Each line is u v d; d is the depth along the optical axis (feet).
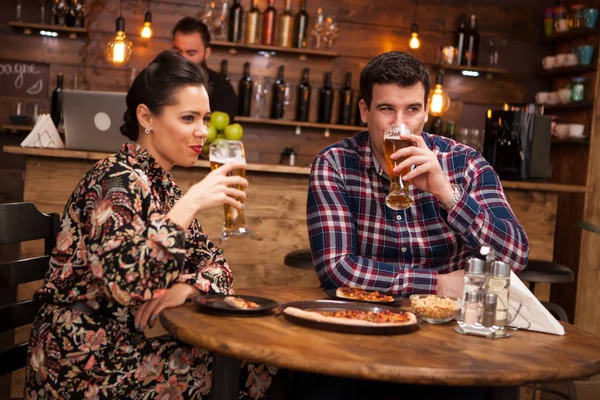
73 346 5.43
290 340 4.29
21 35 17.90
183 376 5.64
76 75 17.90
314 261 6.66
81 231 5.50
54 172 11.17
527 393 12.03
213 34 18.17
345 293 5.78
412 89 6.35
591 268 17.06
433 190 6.00
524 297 5.17
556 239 18.02
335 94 19.27
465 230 6.11
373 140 6.63
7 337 12.86
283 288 6.37
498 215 6.64
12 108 17.42
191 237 6.44
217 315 4.95
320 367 3.87
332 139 19.29
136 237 5.00
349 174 6.90
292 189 11.76
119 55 14.38
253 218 11.64
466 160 7.02
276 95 18.37
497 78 20.02
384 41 19.45
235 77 18.67
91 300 5.47
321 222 6.66
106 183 5.39
